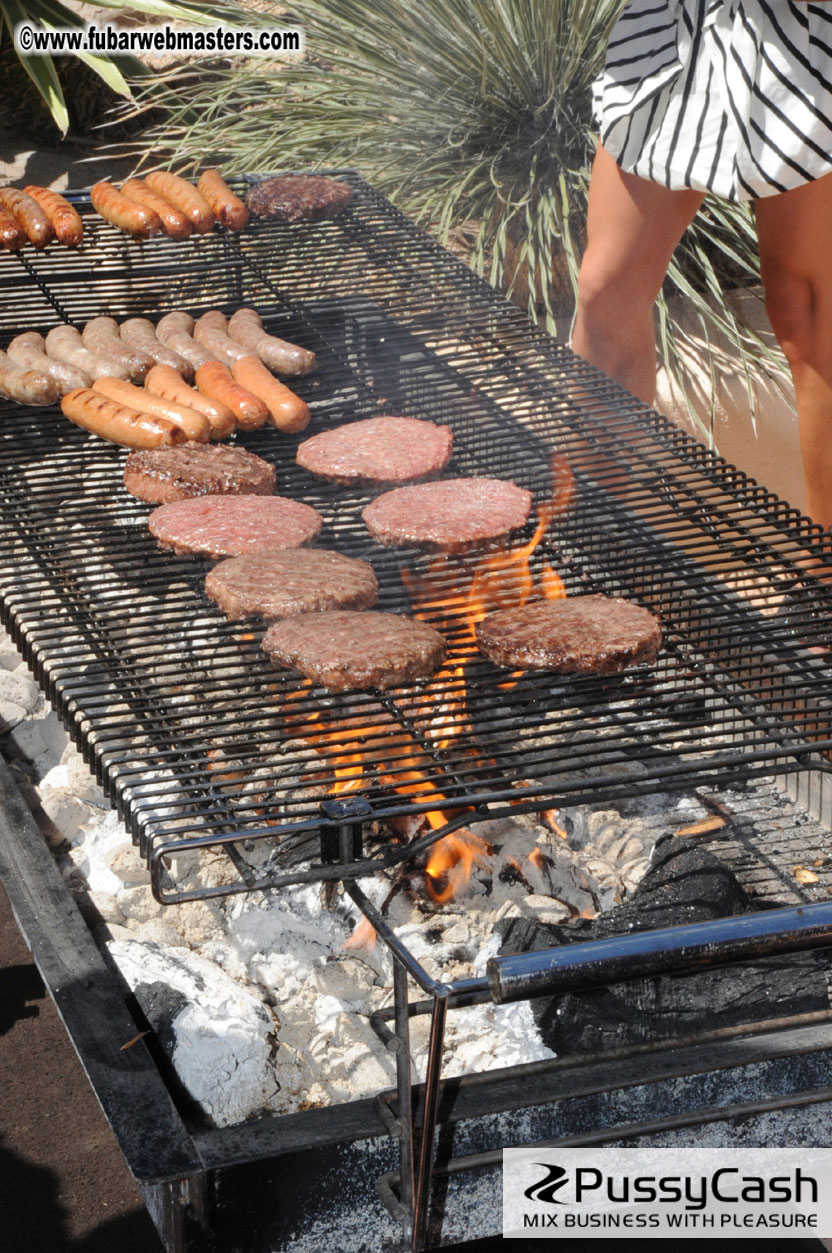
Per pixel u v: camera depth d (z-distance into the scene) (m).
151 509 2.71
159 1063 2.06
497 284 4.46
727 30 2.85
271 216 3.82
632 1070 1.89
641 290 3.38
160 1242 2.11
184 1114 2.02
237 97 5.71
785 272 3.12
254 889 1.70
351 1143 1.76
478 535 2.44
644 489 2.61
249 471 2.70
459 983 1.58
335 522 2.68
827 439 3.29
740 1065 1.91
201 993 2.13
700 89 2.94
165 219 3.59
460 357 3.17
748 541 2.43
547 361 3.15
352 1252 1.84
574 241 4.82
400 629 2.15
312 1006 2.23
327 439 2.84
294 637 2.11
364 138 5.05
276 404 2.91
